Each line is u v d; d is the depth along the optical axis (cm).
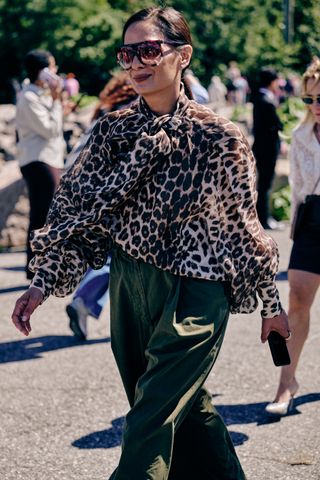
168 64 347
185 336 336
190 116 348
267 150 1218
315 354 665
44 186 931
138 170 343
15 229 1173
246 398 577
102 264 363
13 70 4275
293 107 1573
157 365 338
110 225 353
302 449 492
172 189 344
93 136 358
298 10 4772
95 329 757
